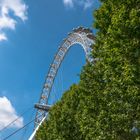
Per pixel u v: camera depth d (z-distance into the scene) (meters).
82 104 43.34
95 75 40.75
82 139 57.28
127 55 34.12
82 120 42.66
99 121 38.56
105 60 37.69
